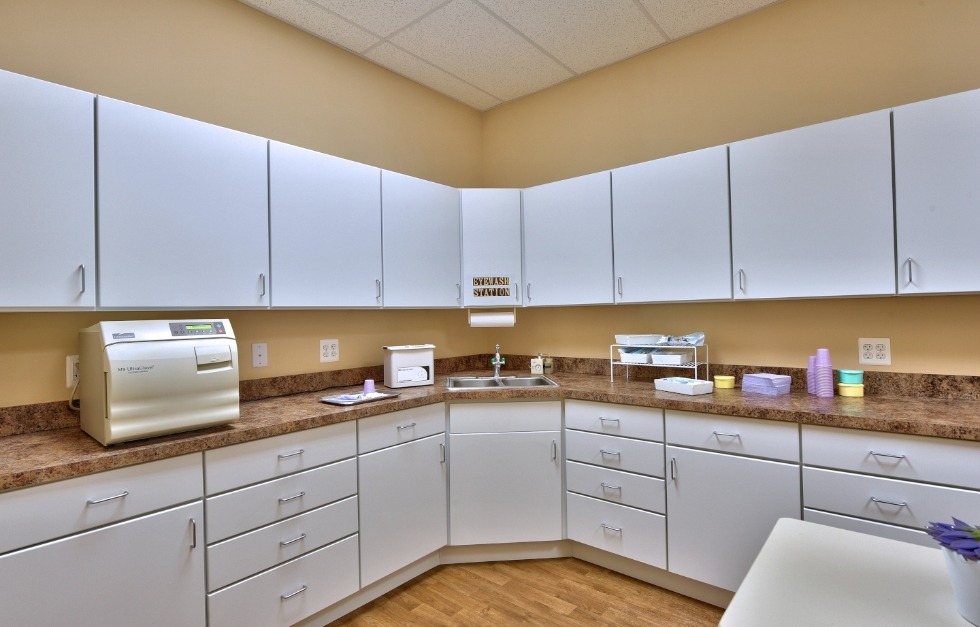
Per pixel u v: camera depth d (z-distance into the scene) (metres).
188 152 1.73
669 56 2.66
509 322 2.85
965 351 1.89
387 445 2.09
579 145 3.02
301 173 2.07
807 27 2.24
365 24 2.41
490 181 3.48
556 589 2.14
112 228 1.54
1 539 1.17
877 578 0.83
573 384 2.53
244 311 2.20
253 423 1.70
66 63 1.73
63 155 1.45
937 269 1.69
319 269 2.12
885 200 1.78
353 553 1.95
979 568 0.68
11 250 1.36
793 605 0.75
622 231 2.42
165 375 1.48
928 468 1.53
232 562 1.59
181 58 2.03
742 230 2.08
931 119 1.69
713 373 2.49
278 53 2.36
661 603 2.03
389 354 2.51
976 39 1.88
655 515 2.09
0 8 1.61
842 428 1.68
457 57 2.75
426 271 2.58
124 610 1.36
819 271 1.91
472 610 2.00
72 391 1.71
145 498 1.41
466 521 2.34
